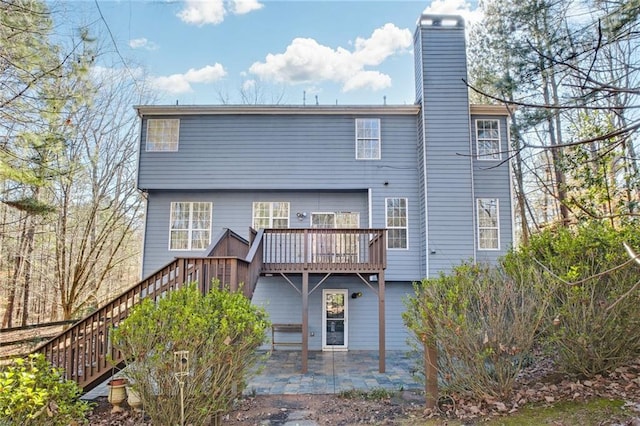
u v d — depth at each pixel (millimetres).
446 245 11016
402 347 11453
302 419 5543
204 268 6203
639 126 2197
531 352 5594
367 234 9812
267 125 11953
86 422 4301
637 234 5641
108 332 5758
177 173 11703
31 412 3412
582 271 5234
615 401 4504
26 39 6098
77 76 6750
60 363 5797
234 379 4961
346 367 9203
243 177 11734
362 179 11812
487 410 4879
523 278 5359
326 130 11969
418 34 12250
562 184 10398
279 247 10469
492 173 11852
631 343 5180
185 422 4547
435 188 11219
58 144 7012
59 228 15820
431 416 5098
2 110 6406
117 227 17859
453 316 5086
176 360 4449
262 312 5562
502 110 11953
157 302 5234
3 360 7000
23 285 16812
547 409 4602
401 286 11734
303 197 12086
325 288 11789
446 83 11633
